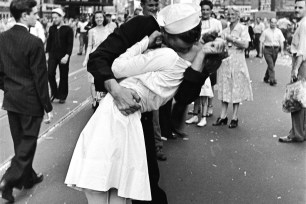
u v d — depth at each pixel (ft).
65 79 35.55
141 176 9.82
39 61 15.97
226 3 153.69
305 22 24.48
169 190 17.81
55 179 18.76
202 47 10.21
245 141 25.67
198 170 20.38
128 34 10.55
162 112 24.99
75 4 137.18
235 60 28.55
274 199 17.10
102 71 10.12
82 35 80.84
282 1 177.27
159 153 21.86
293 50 25.12
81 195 17.19
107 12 39.91
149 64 10.00
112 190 10.07
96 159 9.66
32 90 16.17
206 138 26.27
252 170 20.47
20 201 16.53
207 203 16.60
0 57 16.21
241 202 16.75
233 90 28.63
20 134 16.70
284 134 27.48
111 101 10.16
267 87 48.06
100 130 9.87
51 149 23.03
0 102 34.76
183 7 10.11
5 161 20.84
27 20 16.14
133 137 9.96
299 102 24.81
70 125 28.19
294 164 21.47
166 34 10.39
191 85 10.18
